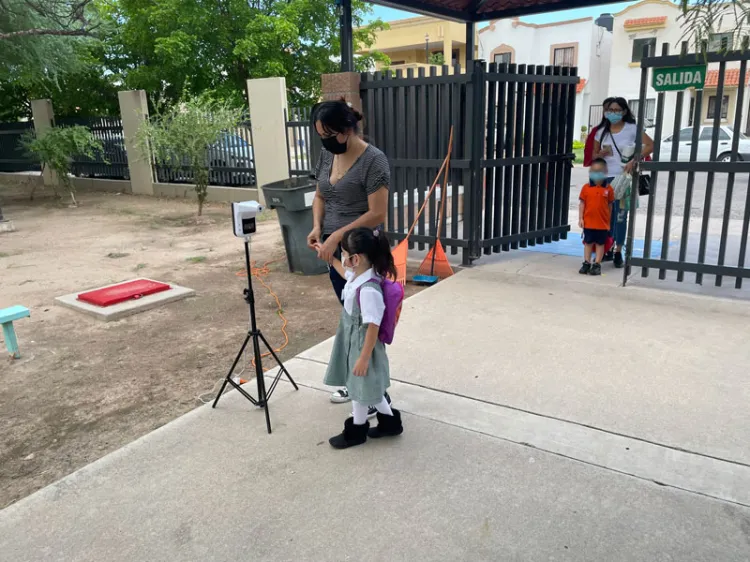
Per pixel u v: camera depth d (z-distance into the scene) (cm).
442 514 271
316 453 324
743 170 538
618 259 683
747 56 511
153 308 614
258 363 360
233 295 651
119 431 370
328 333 526
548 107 734
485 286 620
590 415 353
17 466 337
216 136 1159
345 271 323
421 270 687
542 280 637
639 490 284
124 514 280
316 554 249
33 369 469
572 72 746
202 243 948
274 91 1234
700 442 322
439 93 683
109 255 868
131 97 1524
